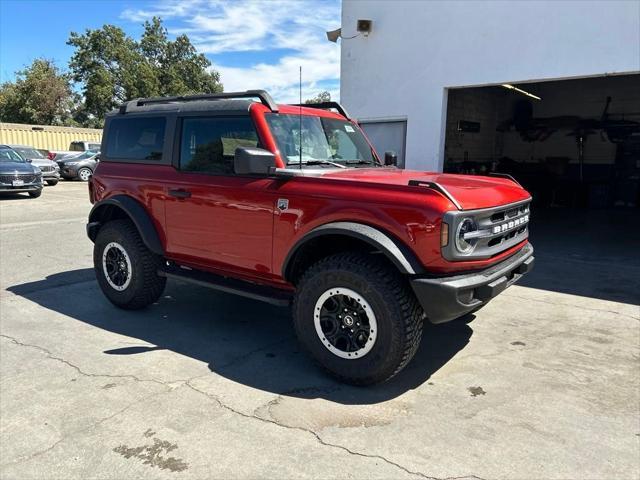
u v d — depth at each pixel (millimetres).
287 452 2840
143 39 57781
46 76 47438
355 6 9359
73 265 7391
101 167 5484
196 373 3850
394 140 9398
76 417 3213
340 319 3645
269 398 3467
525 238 4422
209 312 5301
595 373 3865
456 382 3715
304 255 3975
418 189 3371
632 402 3416
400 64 8961
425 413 3268
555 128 16219
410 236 3338
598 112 15656
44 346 4363
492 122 16719
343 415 3242
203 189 4402
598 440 2961
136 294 5074
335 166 4477
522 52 7582
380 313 3408
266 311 5352
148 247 4840
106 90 48375
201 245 4535
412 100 8922
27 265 7379
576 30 7051
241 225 4176
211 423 3141
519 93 16641
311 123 4574
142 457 2803
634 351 4293
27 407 3340
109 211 5500
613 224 11508
